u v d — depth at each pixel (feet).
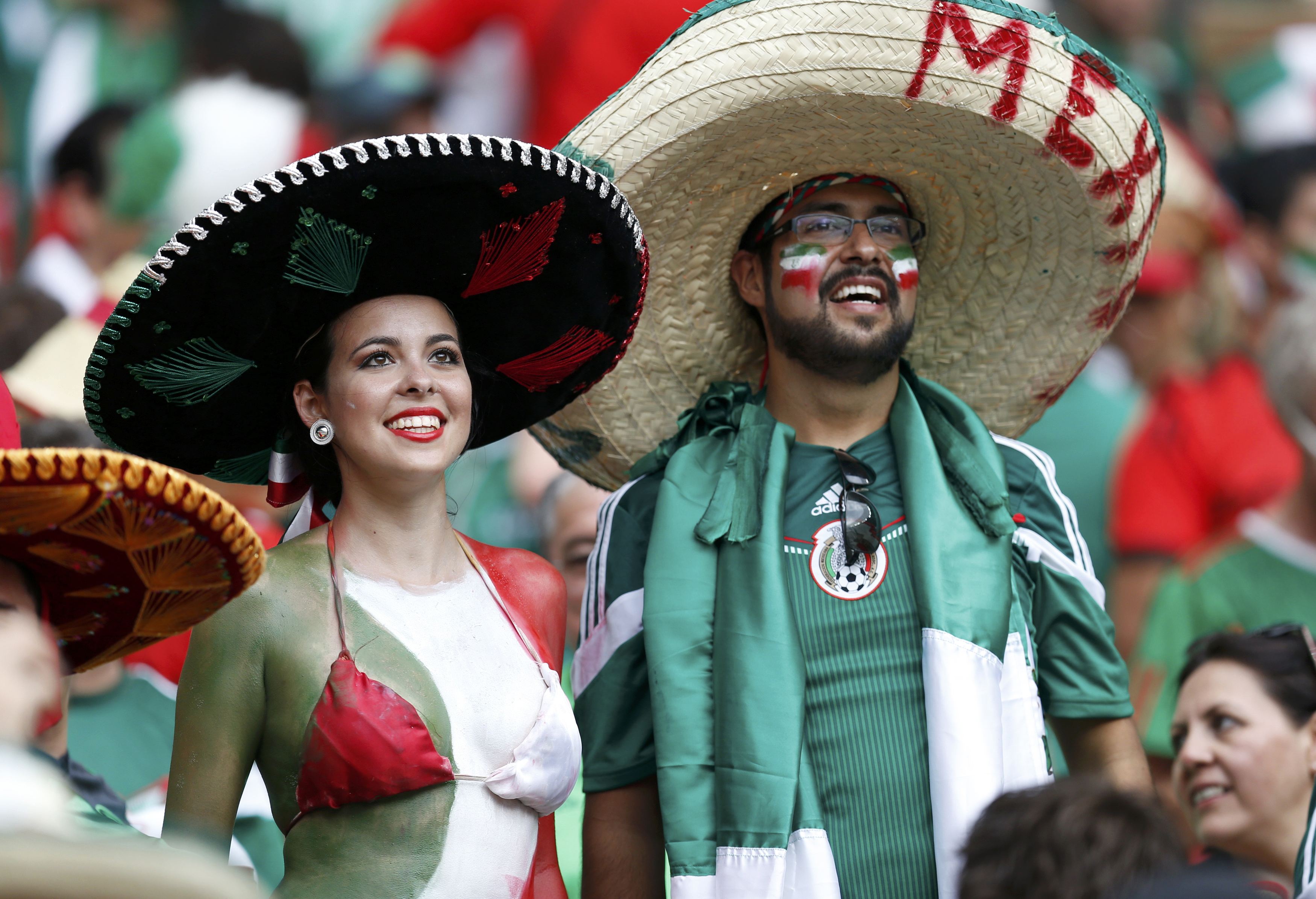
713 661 39.52
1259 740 42.34
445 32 77.25
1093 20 81.20
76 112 83.35
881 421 43.14
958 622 38.86
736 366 45.85
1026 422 46.93
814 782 38.52
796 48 40.24
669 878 44.45
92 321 63.10
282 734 33.53
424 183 33.94
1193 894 24.75
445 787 33.06
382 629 34.24
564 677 53.06
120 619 30.45
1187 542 64.13
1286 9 83.76
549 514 55.47
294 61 75.36
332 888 32.50
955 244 44.96
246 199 32.78
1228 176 75.51
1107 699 41.57
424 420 35.32
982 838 27.14
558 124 74.59
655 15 73.46
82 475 25.68
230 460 38.58
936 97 40.47
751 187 43.21
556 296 37.93
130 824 41.65
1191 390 66.69
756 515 40.60
